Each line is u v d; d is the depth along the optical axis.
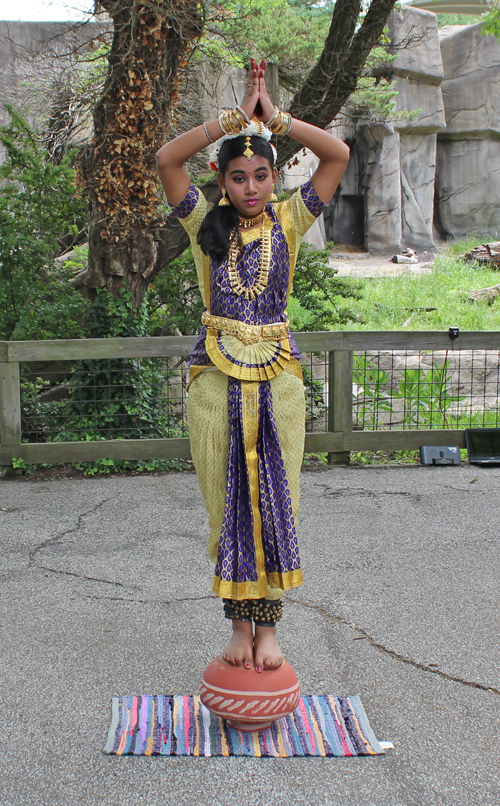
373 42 7.54
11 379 5.99
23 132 8.25
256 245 2.29
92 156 7.05
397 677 2.73
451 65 21.61
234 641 2.32
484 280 14.88
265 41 10.92
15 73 13.76
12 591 3.57
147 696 2.56
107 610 3.33
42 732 2.37
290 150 7.90
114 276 7.23
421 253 21.06
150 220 7.11
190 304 9.19
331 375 6.29
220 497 2.36
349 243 22.09
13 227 7.48
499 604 3.38
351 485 5.65
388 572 3.80
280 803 2.03
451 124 21.83
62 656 2.89
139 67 6.73
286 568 2.26
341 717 2.44
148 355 6.16
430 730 2.39
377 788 2.09
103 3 6.73
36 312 7.37
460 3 21.83
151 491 5.57
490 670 2.78
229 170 2.25
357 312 12.23
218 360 2.28
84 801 2.03
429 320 11.95
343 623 3.20
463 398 7.18
